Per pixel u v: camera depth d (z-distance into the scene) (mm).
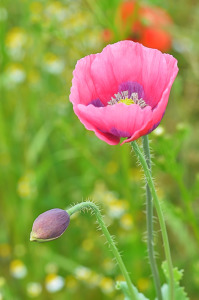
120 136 530
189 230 1086
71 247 1116
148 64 549
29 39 1229
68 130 1021
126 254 1045
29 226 1121
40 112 1212
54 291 1026
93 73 555
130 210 1029
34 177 1104
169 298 575
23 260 1102
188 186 1176
